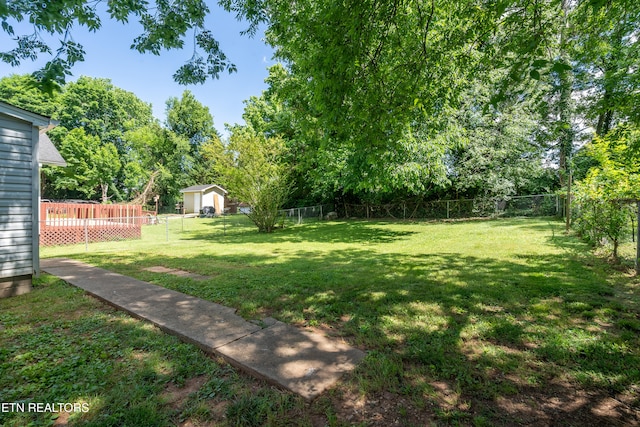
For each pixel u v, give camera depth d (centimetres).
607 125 1244
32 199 457
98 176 2852
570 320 300
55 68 305
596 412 178
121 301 380
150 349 260
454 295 381
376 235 1130
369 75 400
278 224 1518
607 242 605
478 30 453
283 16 488
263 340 271
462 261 588
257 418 175
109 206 1322
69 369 228
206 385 209
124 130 3488
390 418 175
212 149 1352
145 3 430
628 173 527
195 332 287
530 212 1531
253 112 2398
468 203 1664
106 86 3344
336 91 389
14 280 433
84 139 2788
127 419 175
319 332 292
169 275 529
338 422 171
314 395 192
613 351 240
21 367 232
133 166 3244
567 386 202
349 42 356
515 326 288
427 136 994
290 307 359
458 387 201
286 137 1941
